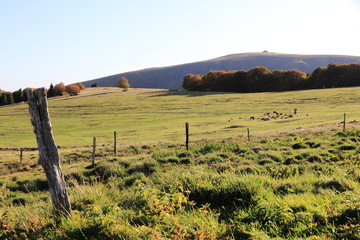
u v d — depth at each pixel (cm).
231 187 609
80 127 6438
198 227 461
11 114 9650
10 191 1310
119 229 455
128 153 2648
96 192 679
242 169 1147
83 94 15688
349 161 1110
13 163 2575
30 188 1390
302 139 1777
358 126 2462
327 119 4547
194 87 15275
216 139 2603
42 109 558
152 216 500
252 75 13838
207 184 633
